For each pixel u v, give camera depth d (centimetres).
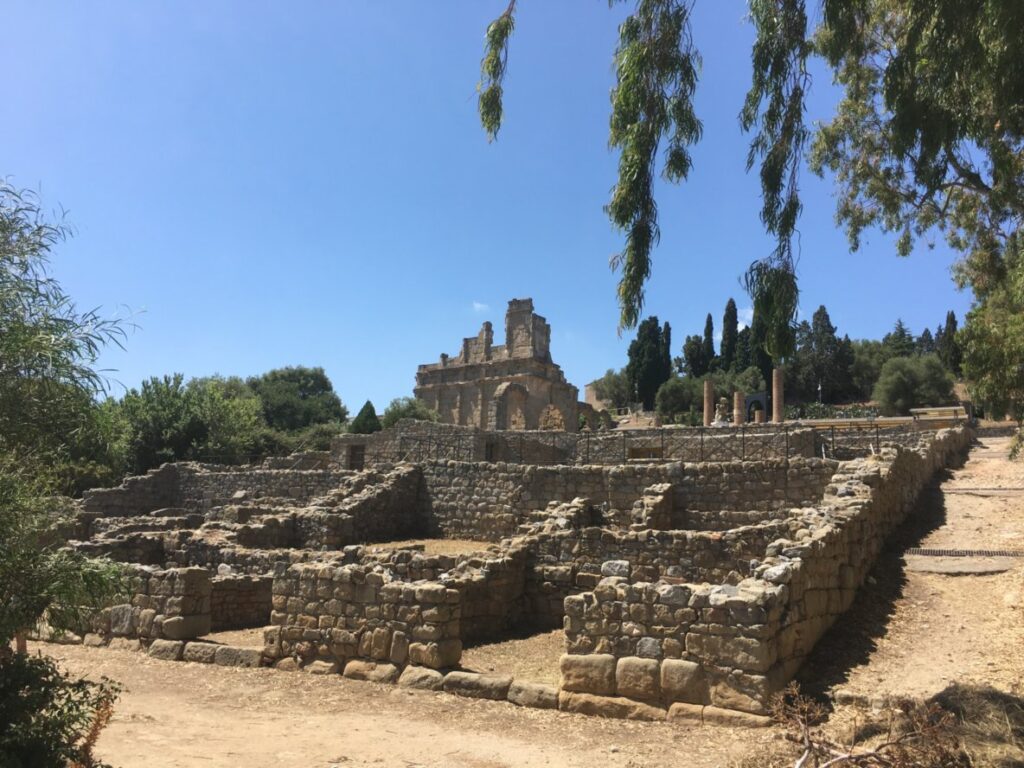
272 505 3109
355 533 2494
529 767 801
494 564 1560
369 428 6944
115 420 692
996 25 937
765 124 1022
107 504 3641
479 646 1406
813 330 9444
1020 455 2677
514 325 8112
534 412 7700
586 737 901
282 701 1092
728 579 1376
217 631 1648
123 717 985
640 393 10181
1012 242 2119
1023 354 1507
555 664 1272
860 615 1234
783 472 1962
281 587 1320
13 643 1406
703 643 952
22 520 637
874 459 1814
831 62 1073
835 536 1241
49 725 615
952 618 1216
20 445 631
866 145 2295
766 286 948
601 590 1030
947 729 771
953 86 1116
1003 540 1593
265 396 9400
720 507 2045
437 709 1034
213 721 987
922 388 7356
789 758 737
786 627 996
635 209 995
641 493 2216
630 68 1022
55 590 640
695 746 849
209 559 2091
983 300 2361
